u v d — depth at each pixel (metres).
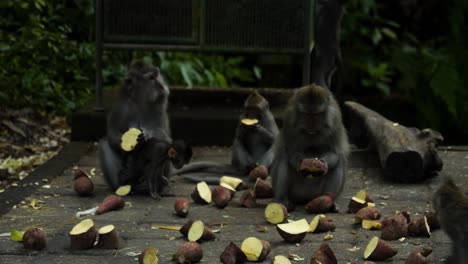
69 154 9.77
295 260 6.11
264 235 6.78
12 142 10.93
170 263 6.04
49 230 6.86
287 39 10.45
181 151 7.89
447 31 15.09
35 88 11.95
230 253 5.96
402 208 7.64
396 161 8.55
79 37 13.79
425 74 12.81
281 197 7.68
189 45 10.50
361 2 15.09
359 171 9.13
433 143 8.88
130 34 10.45
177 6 10.41
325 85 11.05
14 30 12.55
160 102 8.23
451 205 5.30
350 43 15.31
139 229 6.93
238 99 11.54
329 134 7.58
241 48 10.48
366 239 6.66
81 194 8.03
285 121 7.67
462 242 5.23
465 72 12.95
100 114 10.47
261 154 9.12
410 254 5.83
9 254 6.24
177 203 7.39
